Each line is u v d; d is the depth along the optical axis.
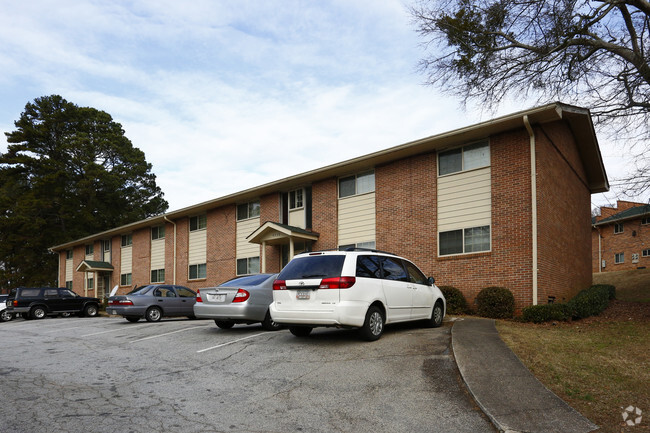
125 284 33.28
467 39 14.46
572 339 9.26
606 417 5.01
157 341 10.41
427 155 16.59
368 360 7.41
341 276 8.43
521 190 14.05
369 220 18.31
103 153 49.25
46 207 45.78
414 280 10.41
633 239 34.97
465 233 15.31
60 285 43.62
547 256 14.12
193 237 27.41
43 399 5.80
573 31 12.38
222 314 11.06
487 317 13.54
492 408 5.14
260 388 6.23
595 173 20.53
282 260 21.92
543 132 14.56
